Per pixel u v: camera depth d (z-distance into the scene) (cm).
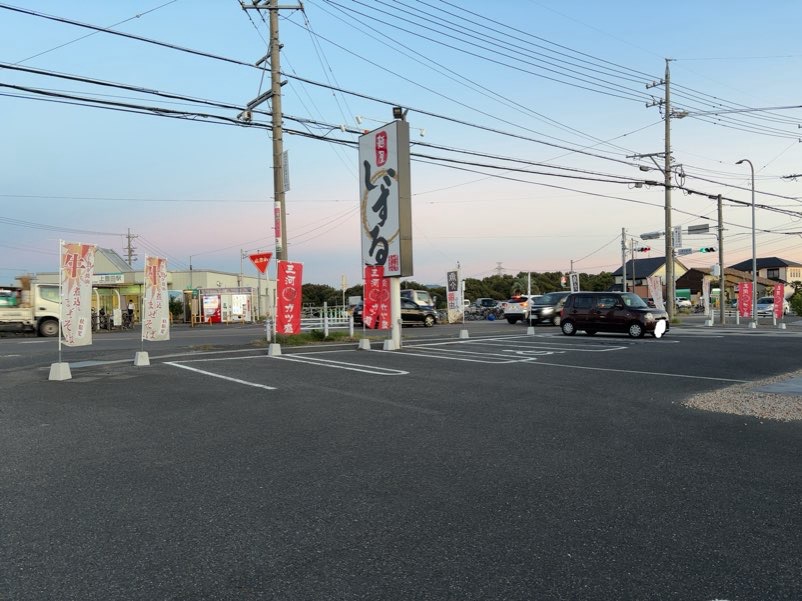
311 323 2292
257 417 729
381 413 755
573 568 329
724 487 470
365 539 367
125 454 561
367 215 1694
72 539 367
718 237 3469
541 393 911
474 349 1639
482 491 458
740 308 3522
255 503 430
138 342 2075
